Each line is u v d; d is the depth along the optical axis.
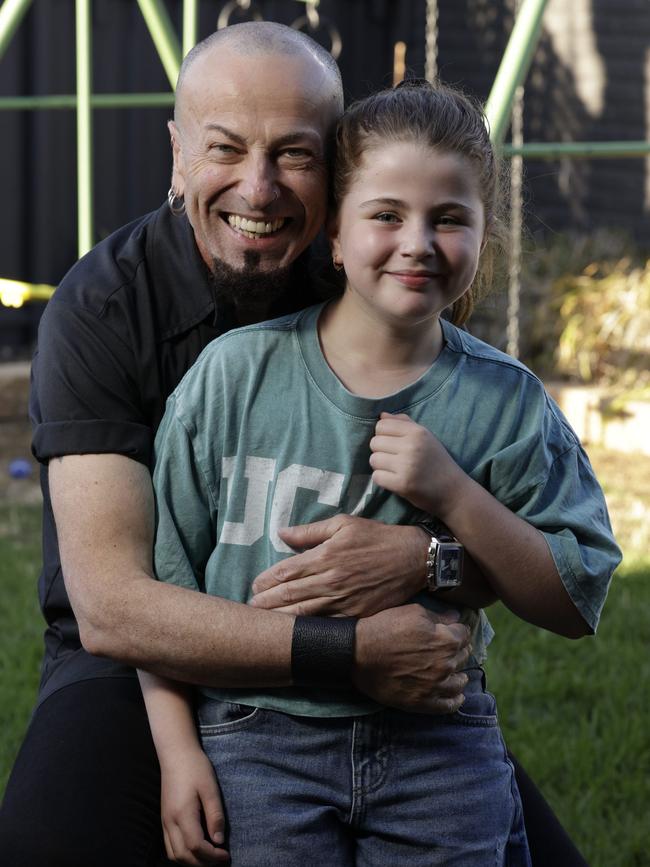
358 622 2.05
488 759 2.16
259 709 2.10
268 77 2.17
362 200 2.05
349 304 2.15
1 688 3.89
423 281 2.03
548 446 2.18
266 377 2.13
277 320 2.18
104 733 2.20
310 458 2.10
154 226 2.40
